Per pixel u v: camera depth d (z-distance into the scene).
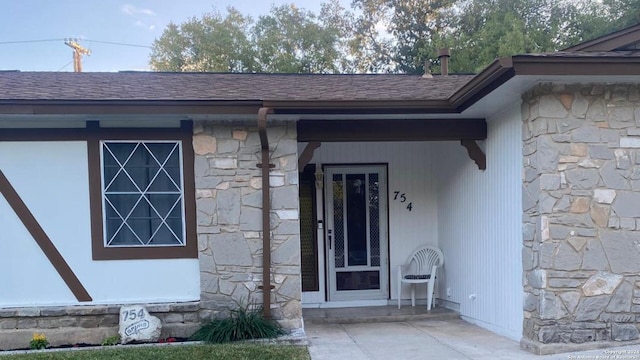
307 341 4.68
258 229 4.96
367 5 21.53
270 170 5.03
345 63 22.30
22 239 4.87
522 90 4.43
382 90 5.82
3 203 4.86
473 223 5.80
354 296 7.02
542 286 4.16
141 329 4.68
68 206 4.91
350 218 7.10
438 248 6.96
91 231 4.92
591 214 4.21
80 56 19.17
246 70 21.34
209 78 6.70
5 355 4.32
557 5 17.20
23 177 4.88
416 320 6.08
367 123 5.38
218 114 4.66
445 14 19.81
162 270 4.97
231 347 4.37
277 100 4.61
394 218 7.08
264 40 21.52
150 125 4.96
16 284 4.86
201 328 4.80
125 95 5.01
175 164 5.04
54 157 4.90
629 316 4.20
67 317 4.82
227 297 4.91
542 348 4.12
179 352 4.22
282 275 4.98
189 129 5.00
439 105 4.89
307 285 6.92
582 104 4.23
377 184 7.15
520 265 4.63
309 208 7.00
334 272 7.02
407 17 20.55
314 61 21.59
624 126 4.25
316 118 5.25
